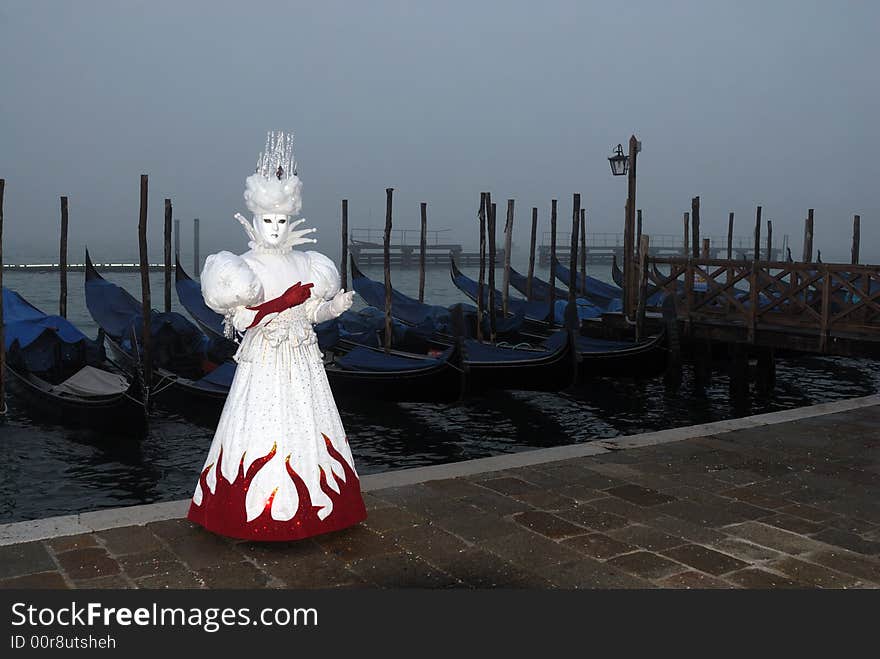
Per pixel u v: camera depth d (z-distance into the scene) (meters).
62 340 13.57
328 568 3.42
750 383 17.03
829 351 11.95
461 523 3.98
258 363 3.62
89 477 10.14
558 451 5.40
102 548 3.57
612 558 3.57
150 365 13.21
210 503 3.65
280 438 3.56
